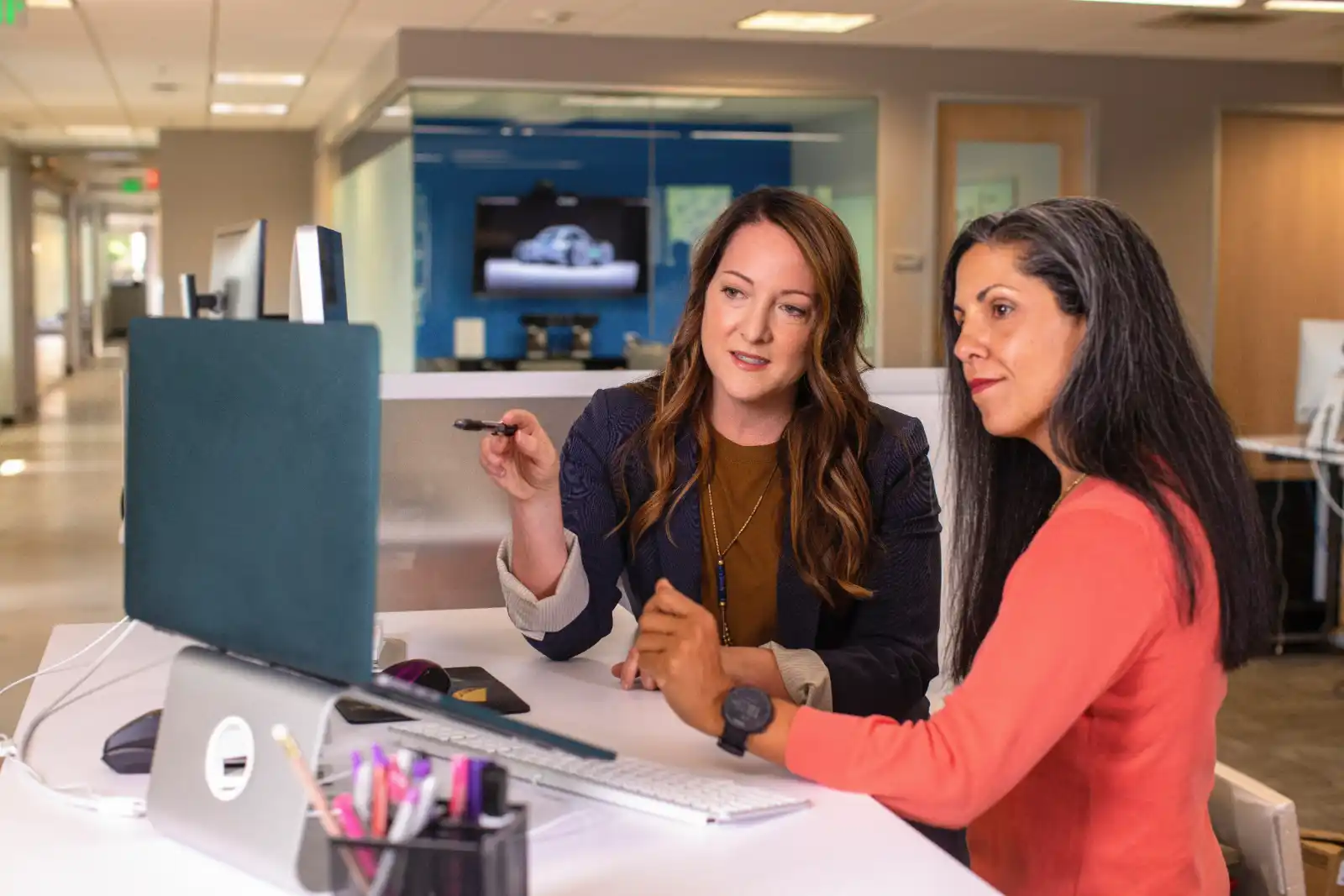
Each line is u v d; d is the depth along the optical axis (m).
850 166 8.08
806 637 1.80
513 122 7.86
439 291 7.96
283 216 13.52
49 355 19.50
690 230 8.12
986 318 1.29
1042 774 1.30
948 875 1.14
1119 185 8.30
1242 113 8.42
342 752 1.42
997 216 1.31
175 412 1.24
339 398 1.05
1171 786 1.24
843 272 1.71
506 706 1.62
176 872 1.14
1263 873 1.58
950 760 1.19
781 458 1.80
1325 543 6.11
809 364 1.74
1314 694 5.21
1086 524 1.20
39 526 7.97
